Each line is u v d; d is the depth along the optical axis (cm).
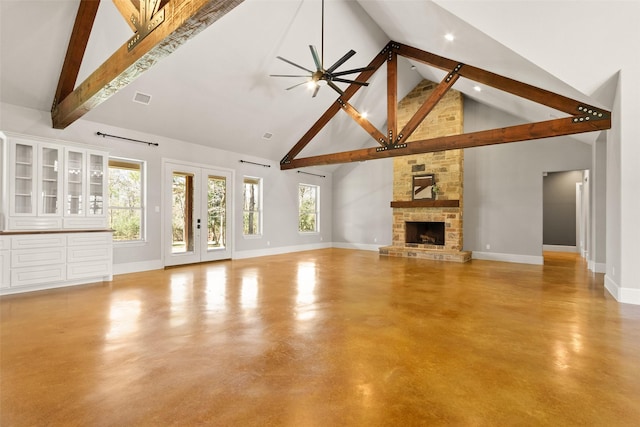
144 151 609
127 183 647
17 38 396
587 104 443
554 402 182
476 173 786
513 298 409
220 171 747
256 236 832
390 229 947
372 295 423
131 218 646
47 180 471
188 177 696
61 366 223
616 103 403
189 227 700
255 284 491
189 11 209
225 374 212
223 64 537
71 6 394
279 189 896
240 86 594
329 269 626
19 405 177
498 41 376
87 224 504
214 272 592
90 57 449
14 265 424
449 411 173
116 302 388
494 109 758
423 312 350
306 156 920
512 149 743
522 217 729
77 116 432
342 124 848
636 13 302
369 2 520
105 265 509
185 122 624
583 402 182
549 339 274
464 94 782
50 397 185
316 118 787
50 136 491
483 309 361
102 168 525
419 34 517
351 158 711
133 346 257
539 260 705
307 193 1026
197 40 482
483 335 283
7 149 434
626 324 312
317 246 1024
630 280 390
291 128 782
